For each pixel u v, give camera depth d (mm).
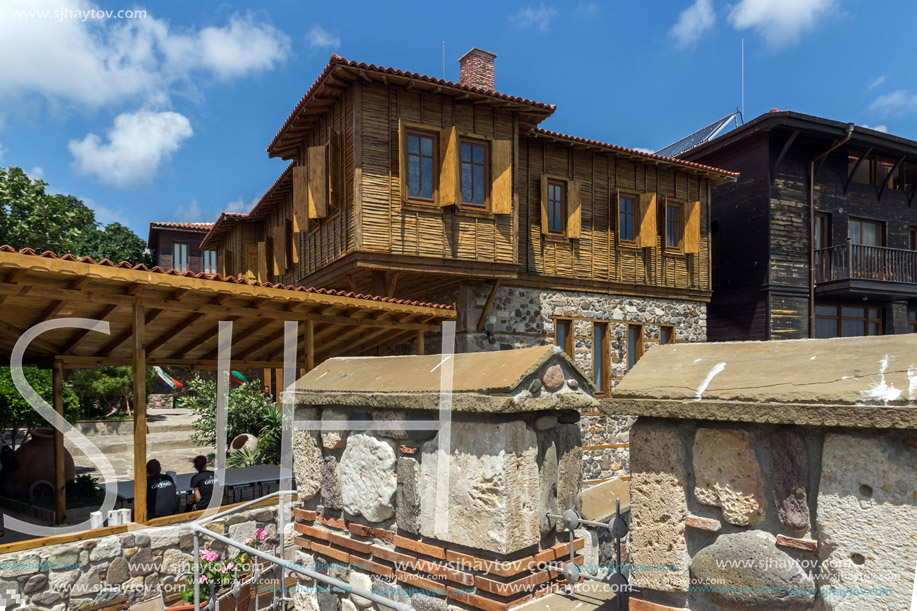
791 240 16141
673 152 21250
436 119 10562
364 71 9531
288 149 13180
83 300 5316
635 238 14148
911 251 17125
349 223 10141
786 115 15062
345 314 7500
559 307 12844
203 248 22734
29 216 17016
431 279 11438
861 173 17734
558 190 13039
